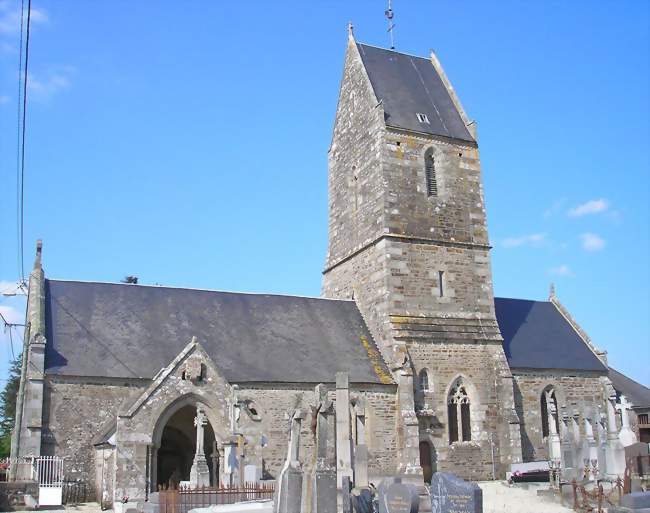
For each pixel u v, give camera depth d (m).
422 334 44.28
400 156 47.75
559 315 56.75
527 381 48.94
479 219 48.94
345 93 53.69
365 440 40.66
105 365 37.19
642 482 32.88
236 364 39.62
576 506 30.67
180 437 40.72
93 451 35.62
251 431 34.47
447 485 23.19
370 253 47.22
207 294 44.94
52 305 39.97
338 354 43.09
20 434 35.31
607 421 45.34
